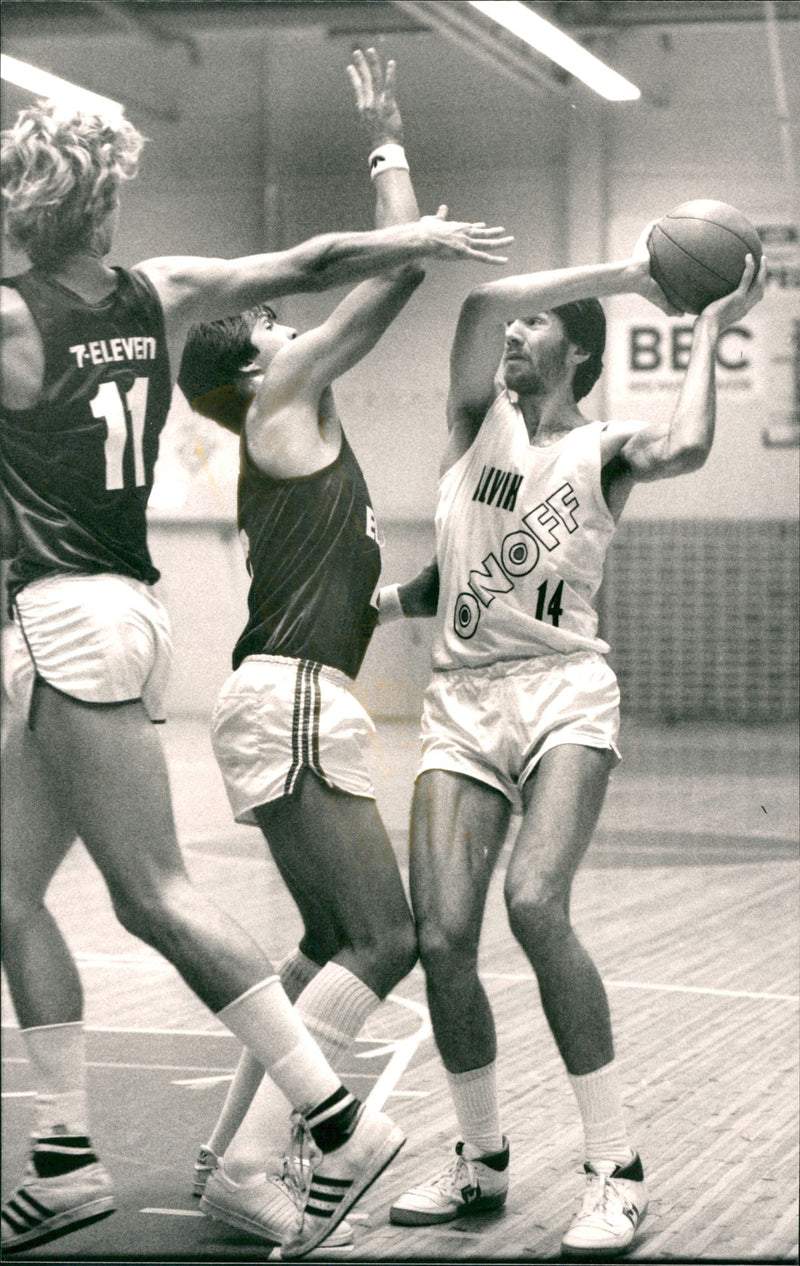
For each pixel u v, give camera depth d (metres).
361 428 7.67
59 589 2.46
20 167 2.49
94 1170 2.60
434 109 9.21
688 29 10.47
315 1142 2.38
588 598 2.79
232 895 5.86
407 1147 3.04
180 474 5.48
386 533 7.86
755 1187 2.76
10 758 2.62
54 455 2.46
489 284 2.74
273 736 2.54
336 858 2.54
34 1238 2.52
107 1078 3.52
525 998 4.39
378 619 2.93
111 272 2.53
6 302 2.47
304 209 9.09
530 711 2.70
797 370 12.93
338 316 2.63
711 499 13.24
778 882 6.20
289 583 2.61
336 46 9.03
